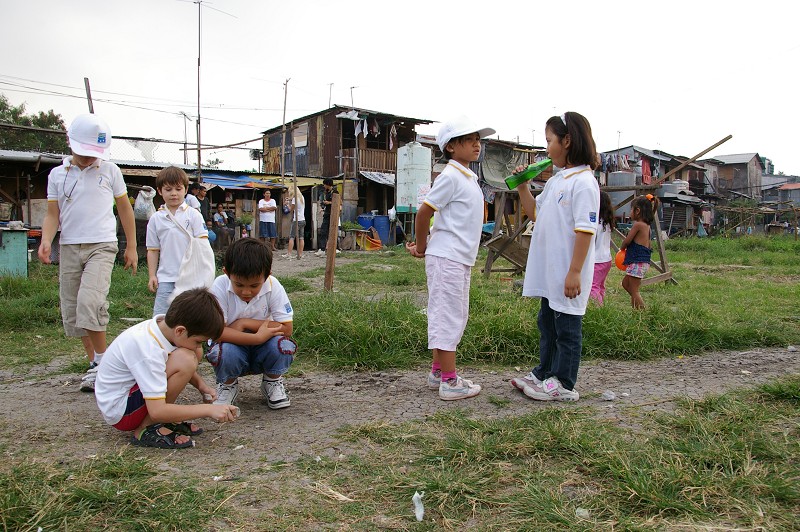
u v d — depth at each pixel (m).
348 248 19.48
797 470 2.47
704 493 2.26
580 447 2.71
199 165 16.42
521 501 2.26
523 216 10.43
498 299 6.61
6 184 14.07
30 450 2.81
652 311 5.55
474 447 2.72
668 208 38.28
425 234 3.76
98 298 3.90
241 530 2.08
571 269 3.40
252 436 3.02
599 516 2.16
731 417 3.13
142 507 2.20
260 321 3.43
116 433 3.06
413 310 5.49
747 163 50.44
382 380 4.14
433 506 2.25
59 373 4.34
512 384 3.88
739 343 5.23
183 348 2.90
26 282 8.04
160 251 4.41
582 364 4.58
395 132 25.66
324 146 24.98
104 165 4.05
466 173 3.71
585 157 3.51
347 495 2.35
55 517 2.09
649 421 3.19
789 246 21.09
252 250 3.24
